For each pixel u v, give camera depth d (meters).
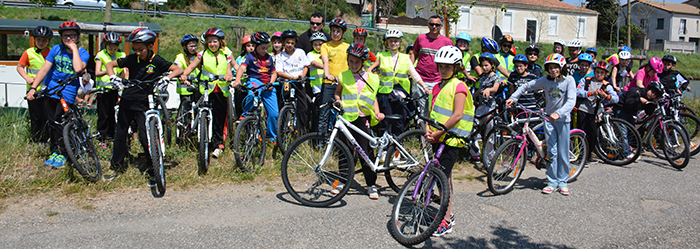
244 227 3.98
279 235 3.84
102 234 3.71
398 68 6.16
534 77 6.67
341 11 56.94
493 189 5.16
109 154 5.80
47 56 5.20
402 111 6.25
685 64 37.66
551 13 36.00
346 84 4.70
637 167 6.76
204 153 5.18
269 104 6.13
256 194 4.84
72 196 4.48
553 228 4.27
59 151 5.24
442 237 3.96
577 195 5.33
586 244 3.94
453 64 3.88
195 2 48.84
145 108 4.91
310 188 4.94
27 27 10.18
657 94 7.16
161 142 4.71
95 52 9.76
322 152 4.69
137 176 5.09
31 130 5.85
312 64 6.55
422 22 32.94
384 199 4.90
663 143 6.80
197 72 6.36
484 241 3.92
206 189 4.91
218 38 5.91
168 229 3.86
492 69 6.33
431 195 3.93
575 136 5.79
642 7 49.56
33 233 3.68
